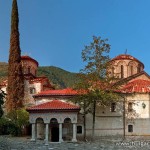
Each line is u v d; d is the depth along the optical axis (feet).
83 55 204.44
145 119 205.16
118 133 203.51
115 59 238.48
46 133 186.91
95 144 173.06
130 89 209.97
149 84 215.51
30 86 254.47
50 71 577.43
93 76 199.93
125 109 206.28
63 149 151.43
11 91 229.86
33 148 152.46
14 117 221.87
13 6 242.99
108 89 198.18
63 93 207.82
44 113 187.93
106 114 204.74
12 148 149.59
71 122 187.01
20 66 234.38
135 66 240.12
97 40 205.46
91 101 192.54
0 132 218.79
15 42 237.04
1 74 474.49
